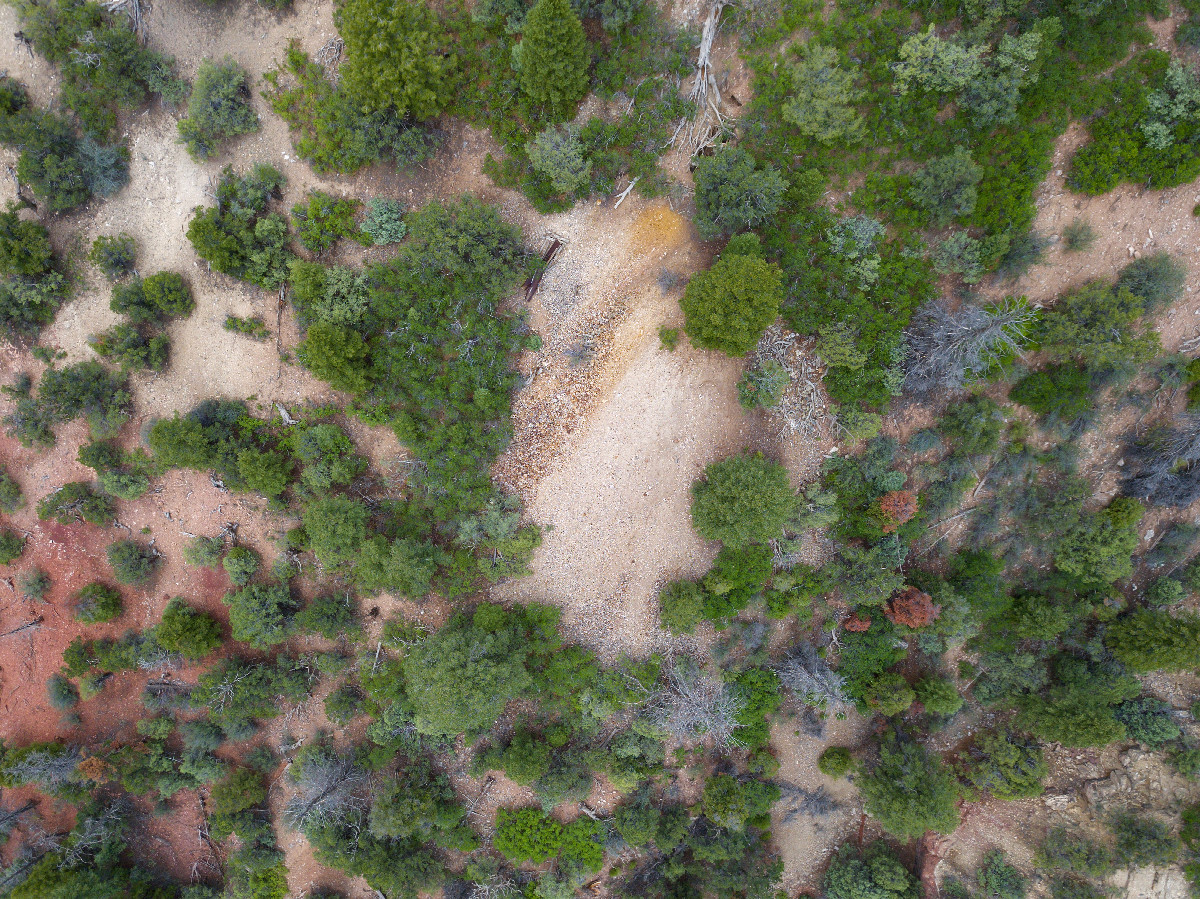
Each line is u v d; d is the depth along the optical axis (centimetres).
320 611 2309
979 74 1905
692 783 2692
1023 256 2064
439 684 2033
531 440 2331
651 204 2192
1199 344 2188
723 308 1938
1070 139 2011
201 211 2128
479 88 2031
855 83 1981
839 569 2336
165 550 2408
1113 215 2084
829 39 1944
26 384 2308
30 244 2139
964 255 2058
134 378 2283
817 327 2178
